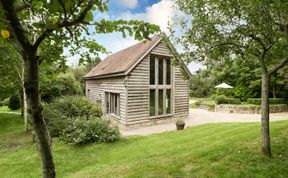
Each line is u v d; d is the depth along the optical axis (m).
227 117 15.40
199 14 5.07
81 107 11.74
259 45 5.42
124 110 11.73
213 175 4.28
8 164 6.21
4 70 10.97
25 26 1.81
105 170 5.05
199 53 5.42
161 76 13.57
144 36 1.82
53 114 10.46
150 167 4.75
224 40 5.25
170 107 14.05
